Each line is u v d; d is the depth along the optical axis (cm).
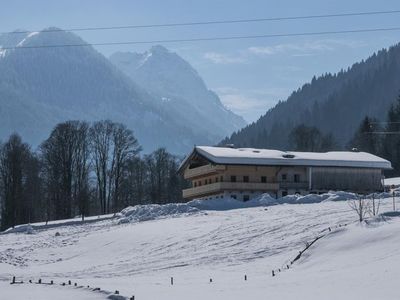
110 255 7200
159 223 8394
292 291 3906
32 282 5106
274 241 6350
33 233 9725
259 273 5131
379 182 11281
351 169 11225
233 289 4153
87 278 5653
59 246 8019
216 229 7400
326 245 5412
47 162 13812
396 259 4538
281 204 9094
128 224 9094
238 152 11350
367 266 4528
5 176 13175
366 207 6694
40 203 13762
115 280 5275
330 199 8944
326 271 4691
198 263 6019
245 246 6412
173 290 4156
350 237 5378
